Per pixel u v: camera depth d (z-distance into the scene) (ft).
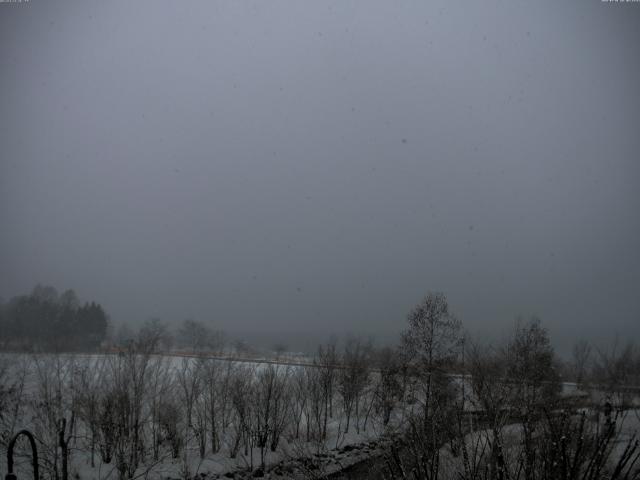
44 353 109.50
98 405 89.56
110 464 85.81
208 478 86.43
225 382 104.88
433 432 33.68
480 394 56.49
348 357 131.23
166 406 96.73
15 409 87.15
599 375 132.77
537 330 98.07
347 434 107.76
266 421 96.22
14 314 224.33
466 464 30.14
